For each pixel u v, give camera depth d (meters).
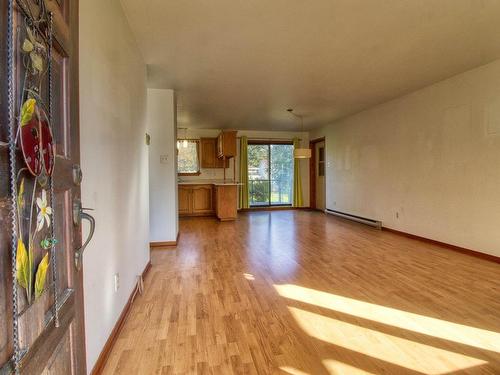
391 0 2.28
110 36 1.95
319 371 1.61
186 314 2.26
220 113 6.17
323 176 8.21
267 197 8.60
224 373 1.59
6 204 0.59
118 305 2.04
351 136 6.50
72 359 0.97
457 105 3.96
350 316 2.22
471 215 3.79
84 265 1.43
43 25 0.76
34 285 0.69
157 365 1.66
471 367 1.64
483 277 3.02
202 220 6.87
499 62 3.43
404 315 2.23
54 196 0.84
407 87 4.48
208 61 3.40
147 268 3.25
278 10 2.39
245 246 4.38
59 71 0.92
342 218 6.89
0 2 0.58
